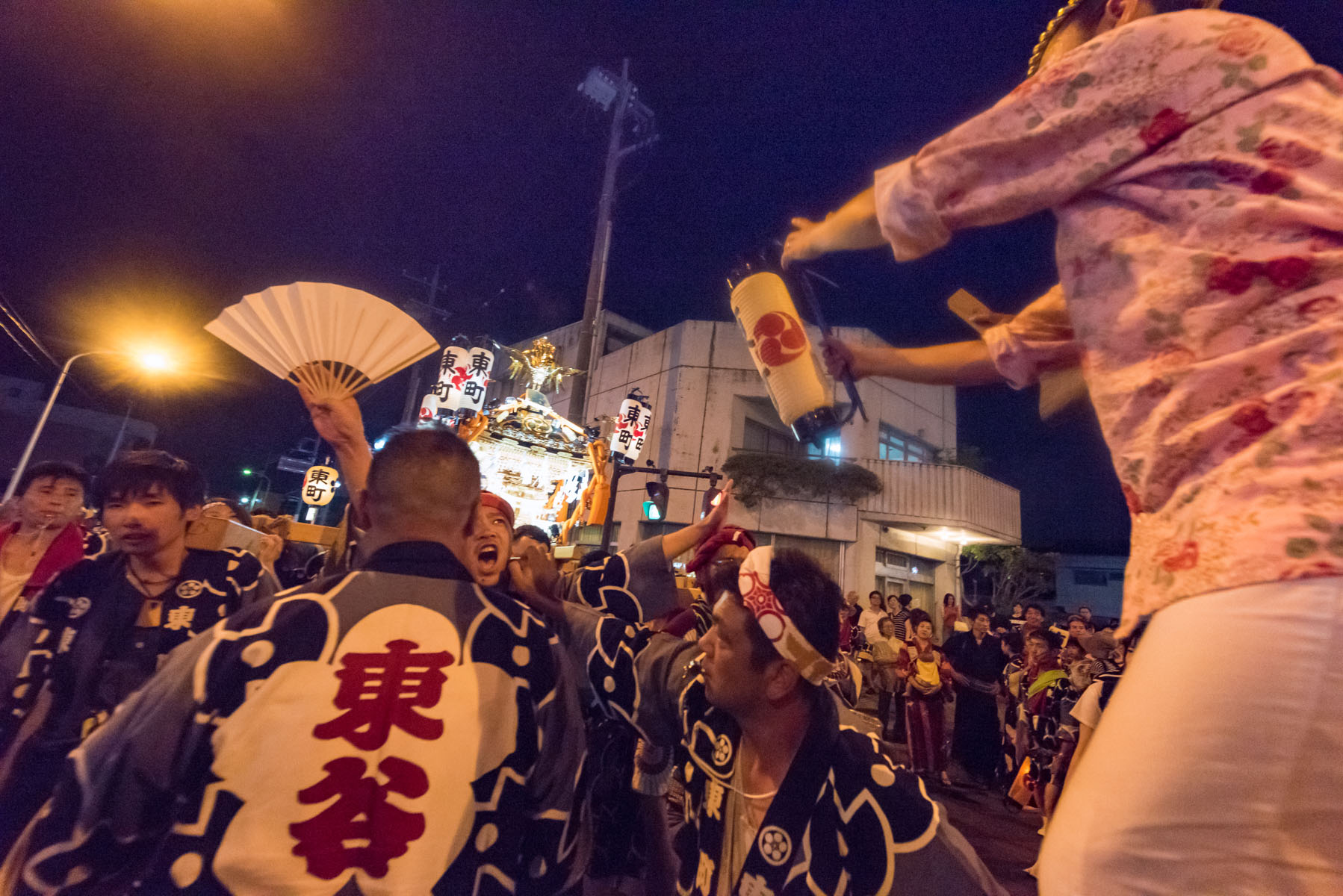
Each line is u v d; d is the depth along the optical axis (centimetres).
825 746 129
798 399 135
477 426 883
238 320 174
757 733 138
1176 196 77
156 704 108
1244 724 62
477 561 199
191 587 241
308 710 110
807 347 138
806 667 125
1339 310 68
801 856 122
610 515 1205
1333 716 60
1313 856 60
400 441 140
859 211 104
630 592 208
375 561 129
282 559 446
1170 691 67
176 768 106
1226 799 62
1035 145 84
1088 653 559
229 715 108
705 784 150
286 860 102
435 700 117
